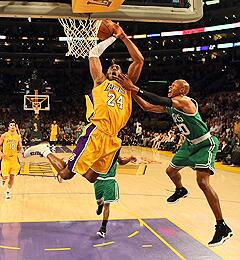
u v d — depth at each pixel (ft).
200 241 18.04
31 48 117.80
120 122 12.97
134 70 12.85
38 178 36.60
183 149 14.16
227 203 26.25
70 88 116.26
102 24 12.66
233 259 15.88
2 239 18.15
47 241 17.93
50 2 8.80
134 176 38.55
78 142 12.94
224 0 91.56
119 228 19.97
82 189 31.14
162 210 23.85
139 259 15.75
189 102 13.10
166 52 110.93
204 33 103.60
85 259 15.70
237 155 45.62
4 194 28.84
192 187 31.99
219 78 98.53
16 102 110.32
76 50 13.61
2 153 26.63
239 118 58.54
